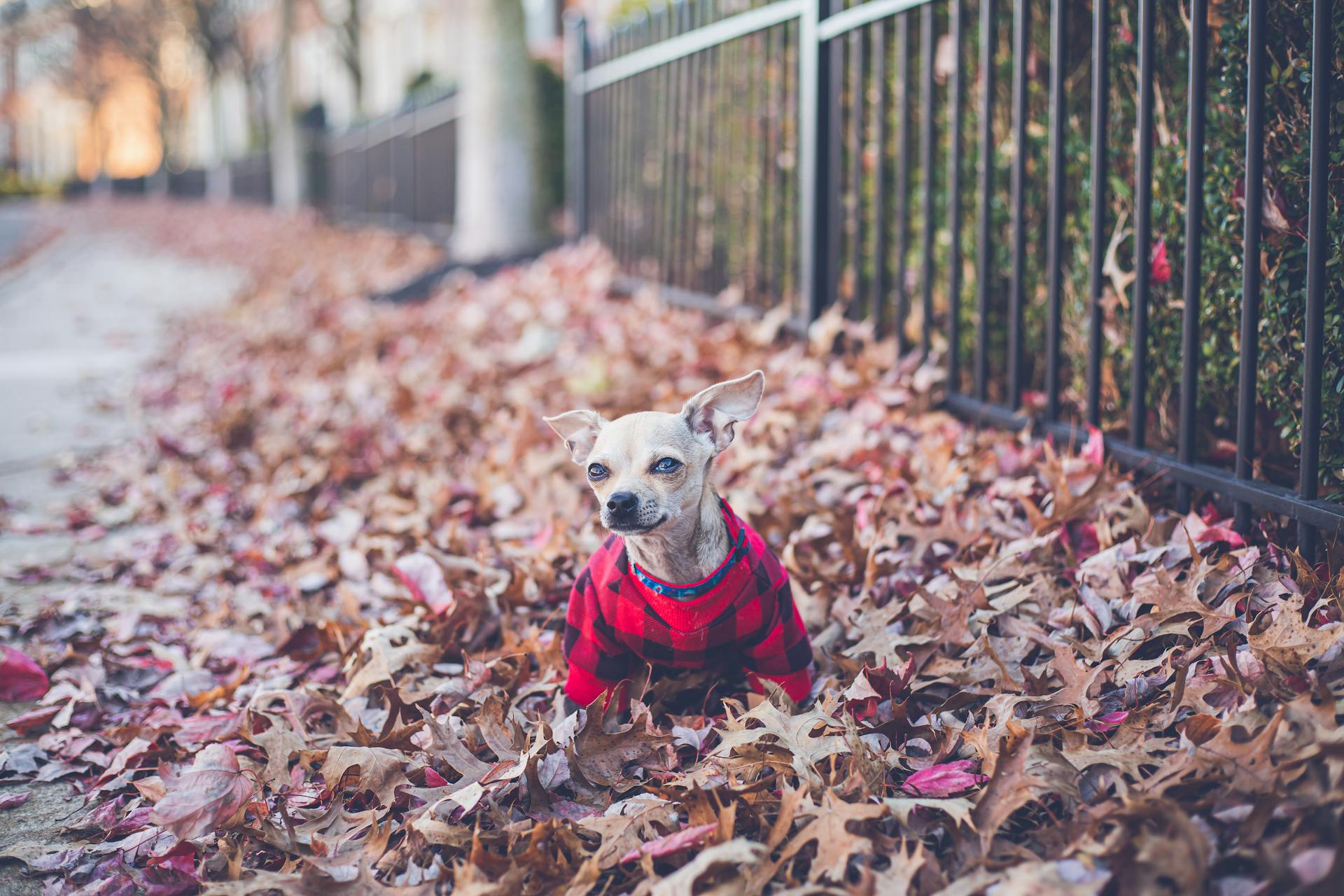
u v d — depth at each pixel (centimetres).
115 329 1113
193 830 250
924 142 456
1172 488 346
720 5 696
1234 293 329
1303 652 232
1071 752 229
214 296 1338
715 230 710
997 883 200
